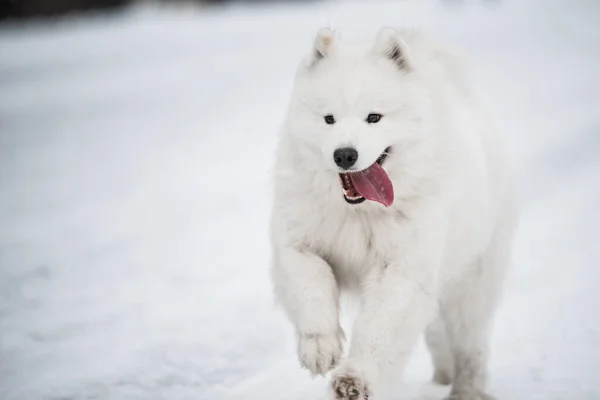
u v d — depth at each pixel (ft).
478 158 16.83
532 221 34.50
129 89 91.09
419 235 15.14
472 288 18.17
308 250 15.65
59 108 81.20
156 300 26.32
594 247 29.48
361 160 14.25
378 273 15.44
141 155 58.18
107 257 32.73
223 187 45.88
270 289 27.27
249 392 17.66
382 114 14.90
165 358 20.44
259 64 104.17
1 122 74.90
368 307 14.96
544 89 71.05
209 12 199.31
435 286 15.34
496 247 18.30
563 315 22.34
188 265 30.94
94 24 176.96
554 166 43.86
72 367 19.92
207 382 18.81
